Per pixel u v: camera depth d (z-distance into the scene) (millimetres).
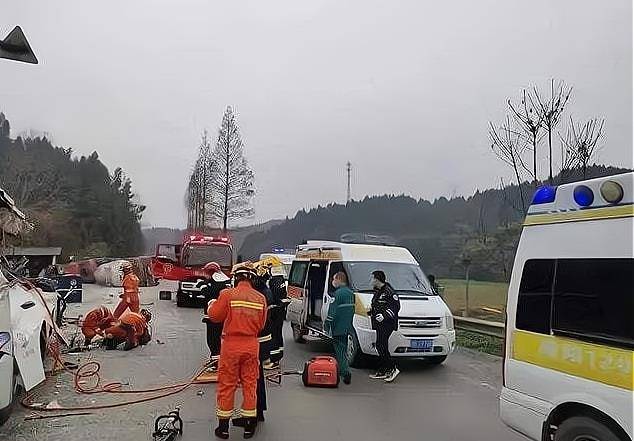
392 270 12508
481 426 7543
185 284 24562
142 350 12844
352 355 11430
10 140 73625
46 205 64062
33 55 7625
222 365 6914
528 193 14406
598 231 4805
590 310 4777
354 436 7039
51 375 10125
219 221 41969
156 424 6871
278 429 7270
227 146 42562
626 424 4348
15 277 9664
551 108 13820
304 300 13836
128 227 80062
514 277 5656
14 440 6664
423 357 11586
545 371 5152
